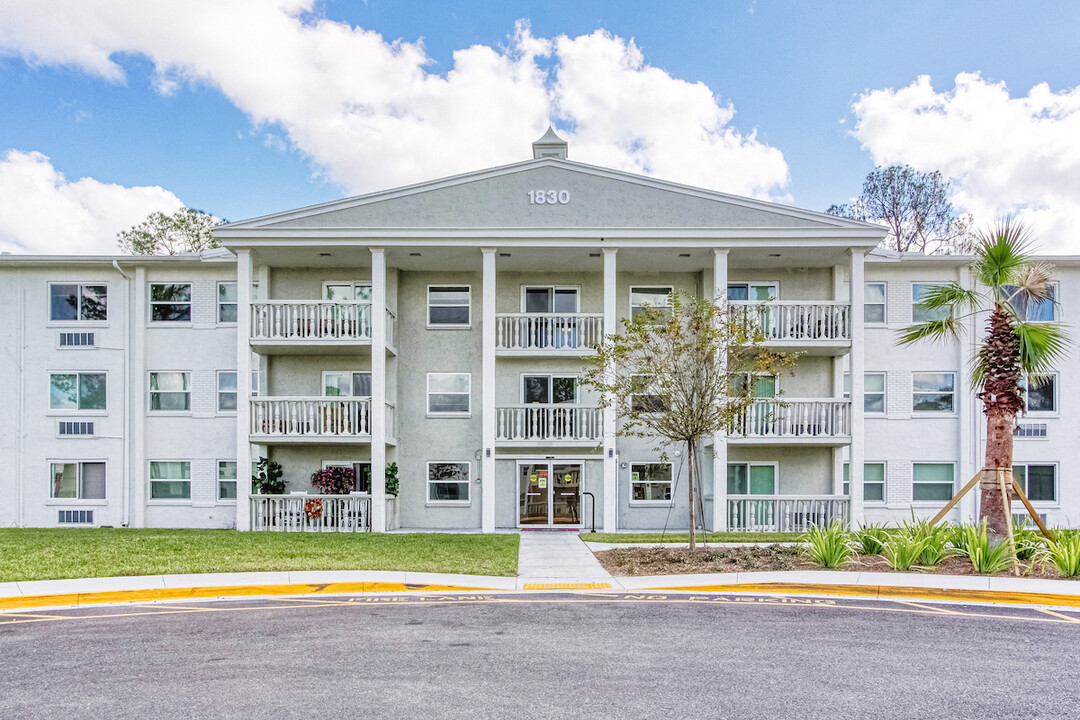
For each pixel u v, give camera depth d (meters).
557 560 14.45
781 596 11.04
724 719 5.88
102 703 6.26
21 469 21.75
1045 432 21.88
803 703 6.25
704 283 21.88
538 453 21.50
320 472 20.42
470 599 10.95
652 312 15.12
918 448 22.00
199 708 6.14
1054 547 12.45
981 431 21.89
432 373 22.11
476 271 22.30
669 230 19.58
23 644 8.22
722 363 14.73
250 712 6.04
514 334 21.17
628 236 19.59
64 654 7.79
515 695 6.44
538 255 20.61
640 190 20.02
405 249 20.14
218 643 8.23
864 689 6.62
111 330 22.08
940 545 12.83
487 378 19.84
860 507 19.34
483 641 8.29
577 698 6.36
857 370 19.58
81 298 22.17
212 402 22.03
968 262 21.81
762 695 6.45
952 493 21.95
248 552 14.38
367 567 13.05
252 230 19.66
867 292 22.34
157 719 5.89
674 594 11.27
